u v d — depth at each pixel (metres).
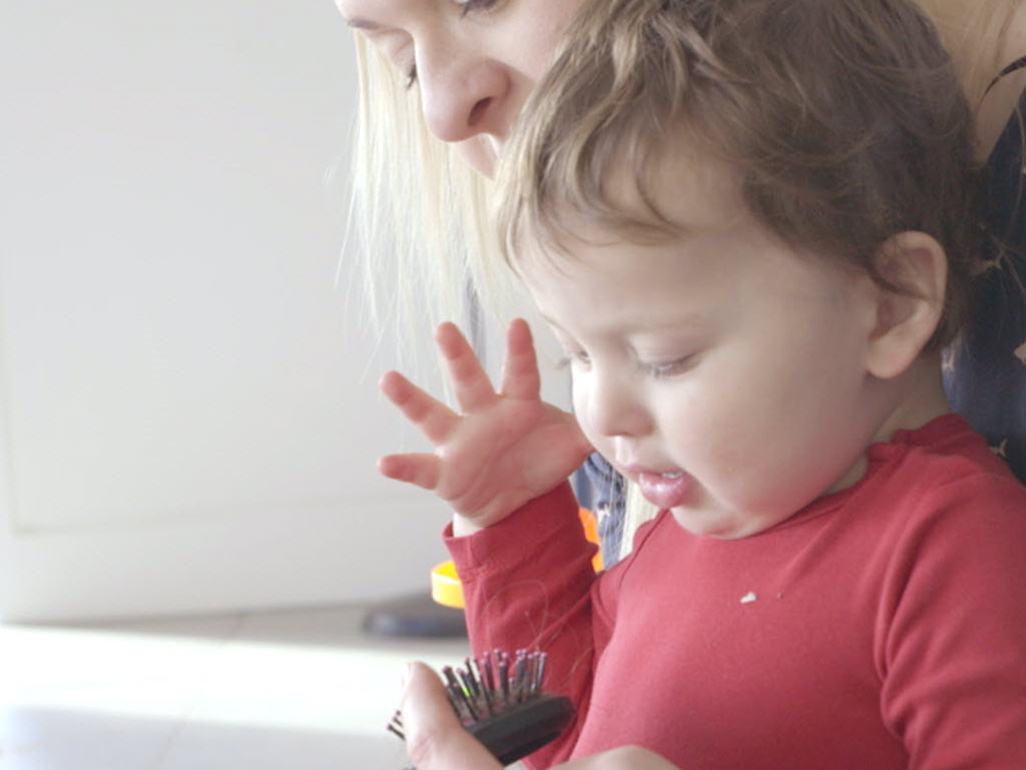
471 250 1.08
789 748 0.57
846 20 0.59
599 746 0.64
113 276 2.42
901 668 0.54
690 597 0.63
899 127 0.58
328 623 2.38
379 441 2.49
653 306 0.55
